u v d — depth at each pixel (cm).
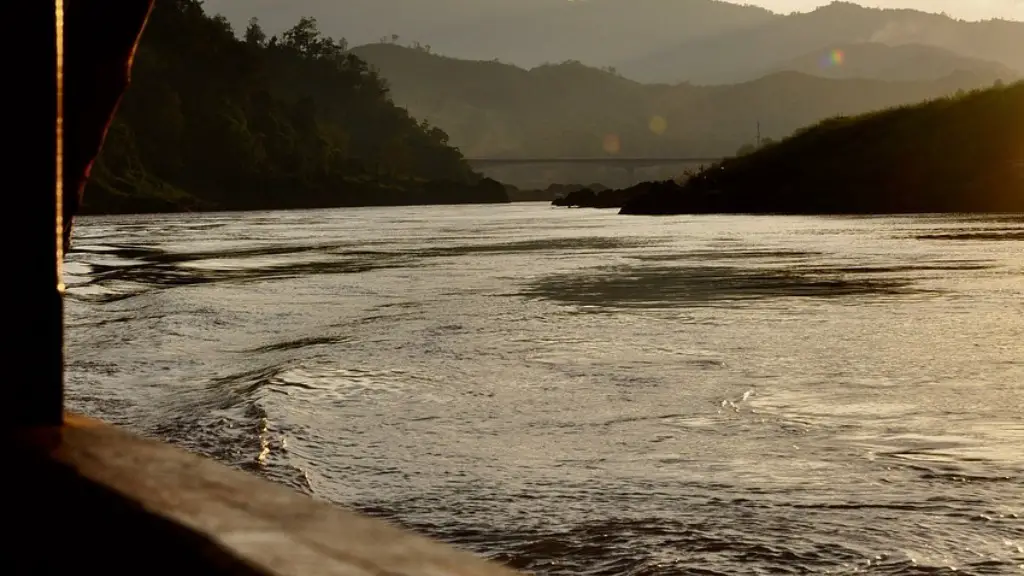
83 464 149
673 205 7550
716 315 1359
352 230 5891
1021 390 802
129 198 13388
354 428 728
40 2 186
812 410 752
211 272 2506
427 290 1847
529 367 972
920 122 7362
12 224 183
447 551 102
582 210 10762
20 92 185
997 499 524
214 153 16688
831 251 2772
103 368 1052
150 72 16200
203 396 879
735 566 441
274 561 99
